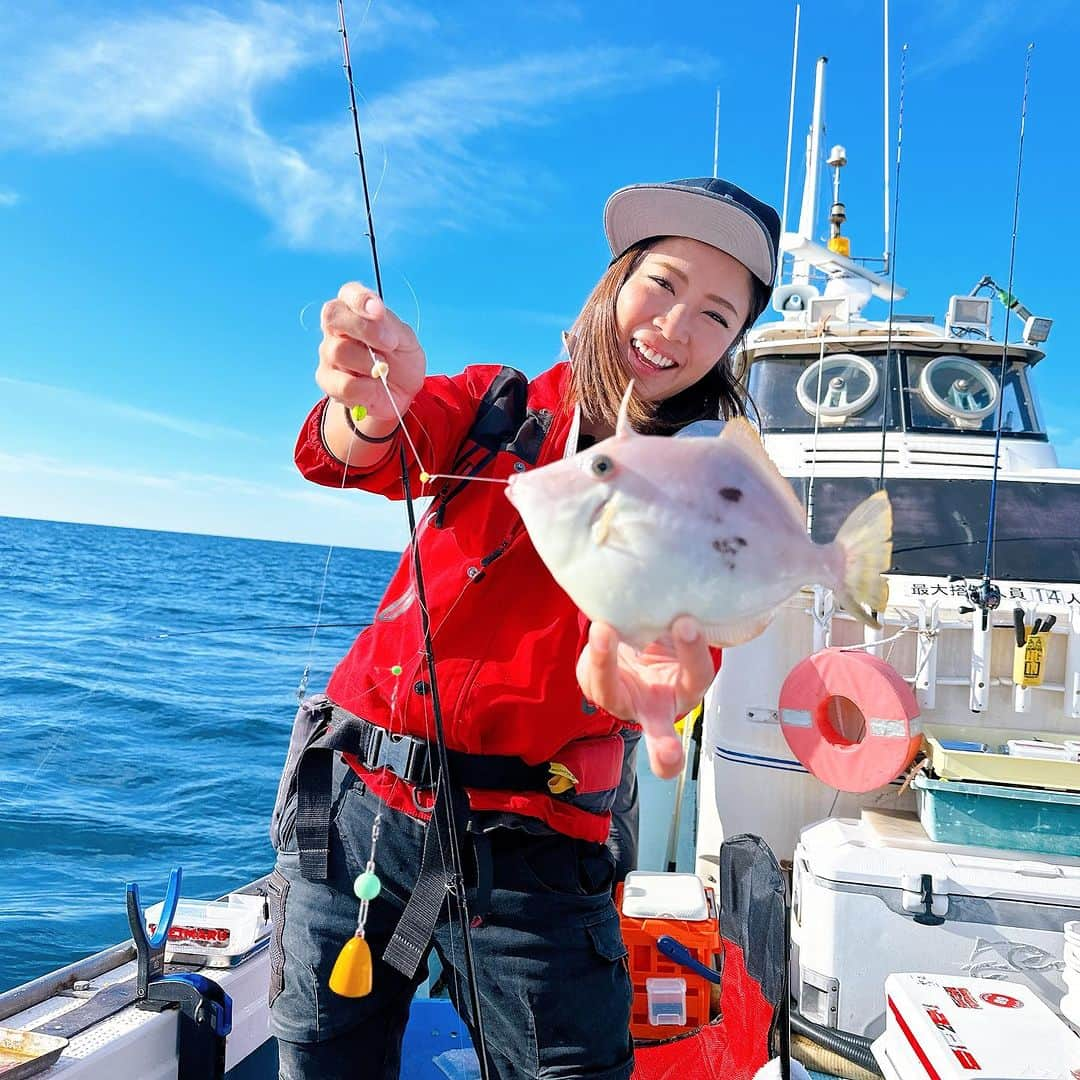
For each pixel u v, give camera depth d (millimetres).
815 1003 3367
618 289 1932
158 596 29094
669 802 4953
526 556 1831
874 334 5449
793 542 1348
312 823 1961
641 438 1350
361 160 1764
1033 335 5352
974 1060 2363
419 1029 3086
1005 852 3389
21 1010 2406
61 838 6805
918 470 4723
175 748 9703
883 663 3693
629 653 1397
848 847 3420
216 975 2697
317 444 1782
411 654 1880
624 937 3336
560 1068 1894
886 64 6277
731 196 1843
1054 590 4039
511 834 1909
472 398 1961
